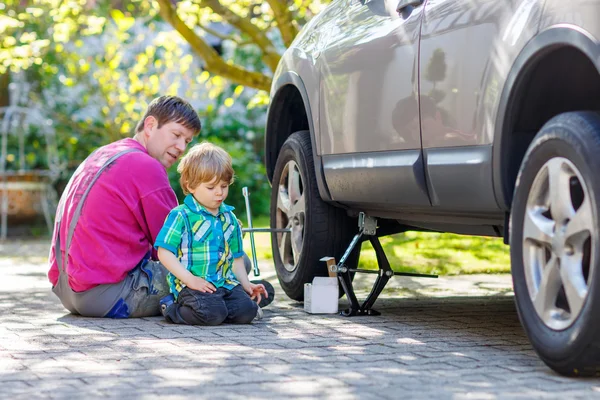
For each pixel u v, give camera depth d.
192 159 4.30
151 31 15.48
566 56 3.20
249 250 9.16
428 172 3.72
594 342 2.82
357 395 2.70
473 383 2.88
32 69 15.65
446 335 3.94
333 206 4.89
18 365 3.20
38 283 6.63
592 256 2.81
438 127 3.64
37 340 3.78
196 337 3.87
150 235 4.60
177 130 4.78
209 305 4.22
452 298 5.50
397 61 3.93
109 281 4.50
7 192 13.11
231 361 3.27
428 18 3.76
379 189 4.11
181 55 16.64
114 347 3.59
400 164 3.88
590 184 2.83
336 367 3.16
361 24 4.40
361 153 4.25
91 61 15.35
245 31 8.68
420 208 4.00
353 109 4.30
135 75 14.53
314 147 4.74
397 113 3.93
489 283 6.38
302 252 4.95
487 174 3.37
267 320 4.45
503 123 3.27
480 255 8.02
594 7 2.85
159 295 4.57
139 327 4.19
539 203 3.12
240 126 17.25
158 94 15.62
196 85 16.47
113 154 4.63
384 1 4.29
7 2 9.96
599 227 2.78
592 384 2.88
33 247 11.15
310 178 4.88
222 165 4.30
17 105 15.76
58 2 9.88
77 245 4.52
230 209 4.48
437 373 3.04
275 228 5.32
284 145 5.21
